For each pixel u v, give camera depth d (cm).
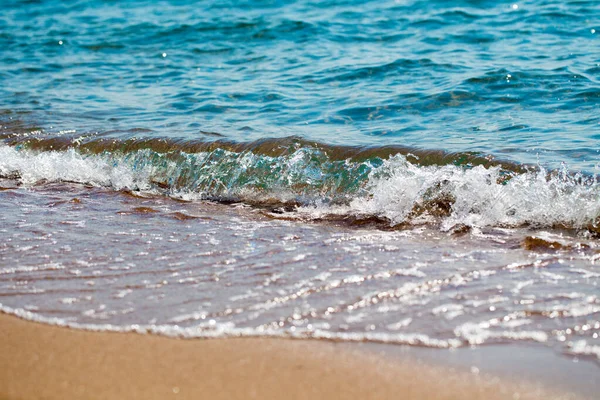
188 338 364
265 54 1302
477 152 670
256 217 595
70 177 730
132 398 304
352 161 675
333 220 581
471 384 316
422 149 687
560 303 400
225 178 686
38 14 1839
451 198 588
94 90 1087
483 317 385
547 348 349
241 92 1022
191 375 325
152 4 1866
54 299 417
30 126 858
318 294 420
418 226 554
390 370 329
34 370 330
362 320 383
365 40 1366
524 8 1505
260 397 305
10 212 610
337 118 859
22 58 1370
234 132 795
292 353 347
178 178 705
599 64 1058
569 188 577
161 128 827
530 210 559
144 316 391
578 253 484
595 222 536
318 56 1253
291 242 520
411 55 1209
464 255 484
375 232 545
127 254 497
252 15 1620
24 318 390
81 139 794
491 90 952
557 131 759
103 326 378
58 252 502
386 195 602
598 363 333
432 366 333
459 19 1470
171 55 1343
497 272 450
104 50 1419
